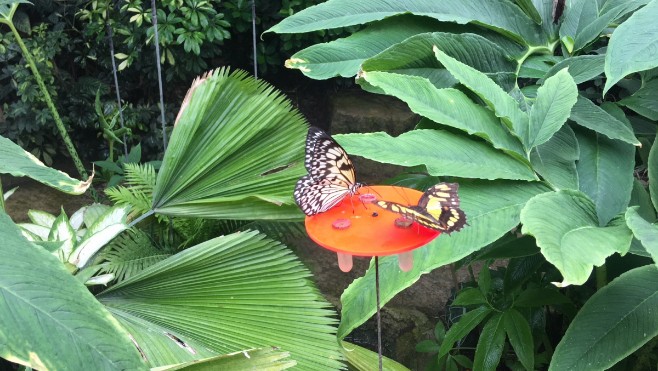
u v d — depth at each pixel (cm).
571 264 64
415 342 134
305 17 108
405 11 107
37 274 49
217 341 86
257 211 100
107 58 198
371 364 99
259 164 104
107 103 198
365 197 65
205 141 102
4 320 45
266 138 104
